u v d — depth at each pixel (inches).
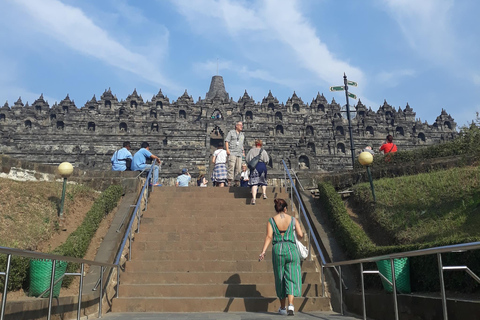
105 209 540.1
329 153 2151.8
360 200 568.1
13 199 502.3
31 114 2175.2
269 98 2409.0
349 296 366.9
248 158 579.8
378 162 665.6
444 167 578.2
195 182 1695.4
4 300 196.5
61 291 354.6
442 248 190.4
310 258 443.2
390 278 315.3
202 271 421.7
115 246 450.0
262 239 490.0
